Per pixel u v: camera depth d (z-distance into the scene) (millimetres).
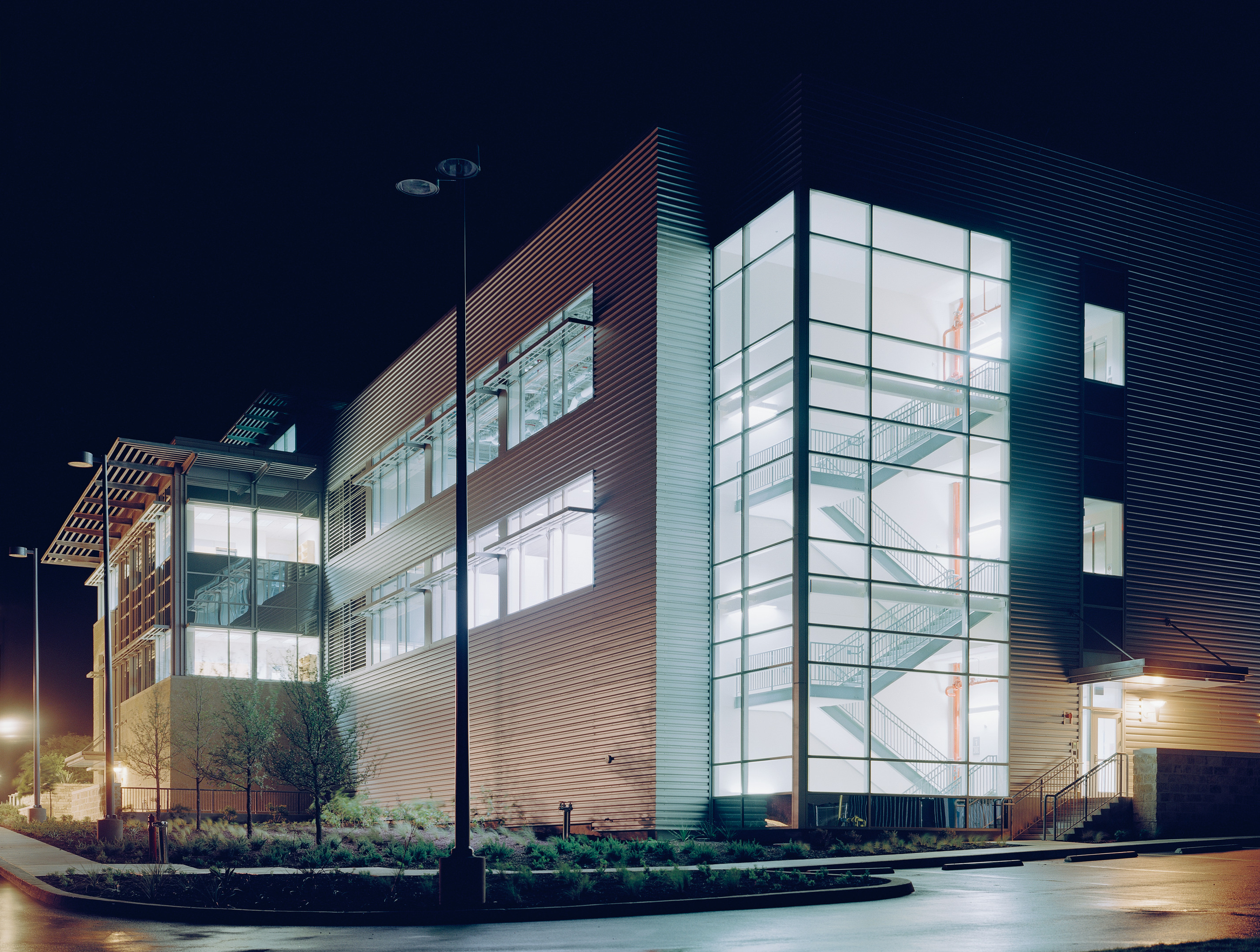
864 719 27875
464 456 16875
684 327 30312
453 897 14773
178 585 49906
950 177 30203
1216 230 34750
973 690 29625
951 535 30766
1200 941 10602
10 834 38219
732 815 27812
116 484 52406
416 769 41562
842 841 25312
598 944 11773
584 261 33875
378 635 47000
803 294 27500
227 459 51688
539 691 33906
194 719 46406
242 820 39094
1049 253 31484
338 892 16344
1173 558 31938
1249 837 24688
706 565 29625
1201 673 28594
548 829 31969
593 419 32500
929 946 11172
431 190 18125
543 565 34594
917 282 31469
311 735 29250
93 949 12000
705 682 29062
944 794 27438
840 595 28047
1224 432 33562
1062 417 30906
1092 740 30297
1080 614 30172
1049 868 20594
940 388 29328
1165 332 33094
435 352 43812
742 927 13055
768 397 28969
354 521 50625
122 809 45938
